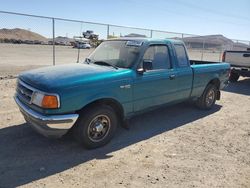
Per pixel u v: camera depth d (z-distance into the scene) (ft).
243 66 37.04
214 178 12.04
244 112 23.41
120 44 17.39
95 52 18.42
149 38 17.31
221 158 14.05
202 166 13.08
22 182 11.10
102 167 12.59
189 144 15.69
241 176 12.32
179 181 11.66
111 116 14.65
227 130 18.43
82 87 13.07
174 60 18.33
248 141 16.60
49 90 12.36
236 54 37.65
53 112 12.39
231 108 24.66
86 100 13.24
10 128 16.61
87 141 13.92
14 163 12.55
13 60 57.36
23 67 45.37
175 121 19.80
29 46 80.28
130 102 15.51
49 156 13.39
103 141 14.69
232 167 13.14
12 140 14.97
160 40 17.54
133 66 15.64
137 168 12.63
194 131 17.90
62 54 74.02
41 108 12.48
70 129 13.99
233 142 16.31
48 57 65.92
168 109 22.88
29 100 13.35
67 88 12.62
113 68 15.55
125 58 16.21
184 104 24.59
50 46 85.87
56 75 13.76
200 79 20.79
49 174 11.80
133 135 16.66
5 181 11.10
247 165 13.42
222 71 23.43
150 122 19.30
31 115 12.80
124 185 11.18
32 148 14.15
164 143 15.65
